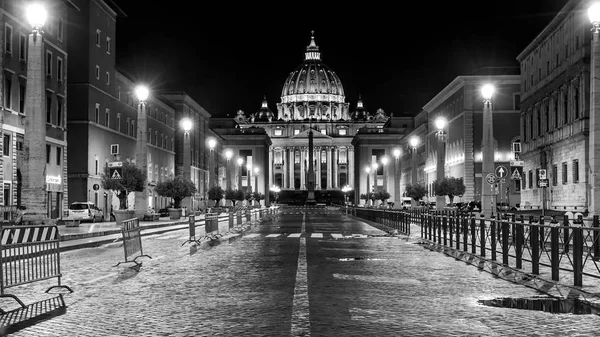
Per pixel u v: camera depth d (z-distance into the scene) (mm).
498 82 95125
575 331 9711
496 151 94562
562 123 59062
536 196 67562
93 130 67062
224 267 18891
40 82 27859
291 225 51750
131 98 82062
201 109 129625
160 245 28344
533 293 13586
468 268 18562
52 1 56625
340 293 13633
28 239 13258
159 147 97688
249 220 57031
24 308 11898
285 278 16219
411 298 12930
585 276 15633
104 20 71125
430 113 132000
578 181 54656
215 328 9977
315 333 9562
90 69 66500
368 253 23922
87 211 54719
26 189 27734
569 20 56781
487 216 36312
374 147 197375
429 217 31359
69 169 65438
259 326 10109
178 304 12266
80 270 18156
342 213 101000
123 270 18172
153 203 92562
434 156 124562
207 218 32875
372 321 10500
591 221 23141
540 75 66562
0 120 46531
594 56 25062
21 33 50844
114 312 11430
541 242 16484
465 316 10953
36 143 27734
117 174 39719
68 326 10188
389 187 194500
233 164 193750
